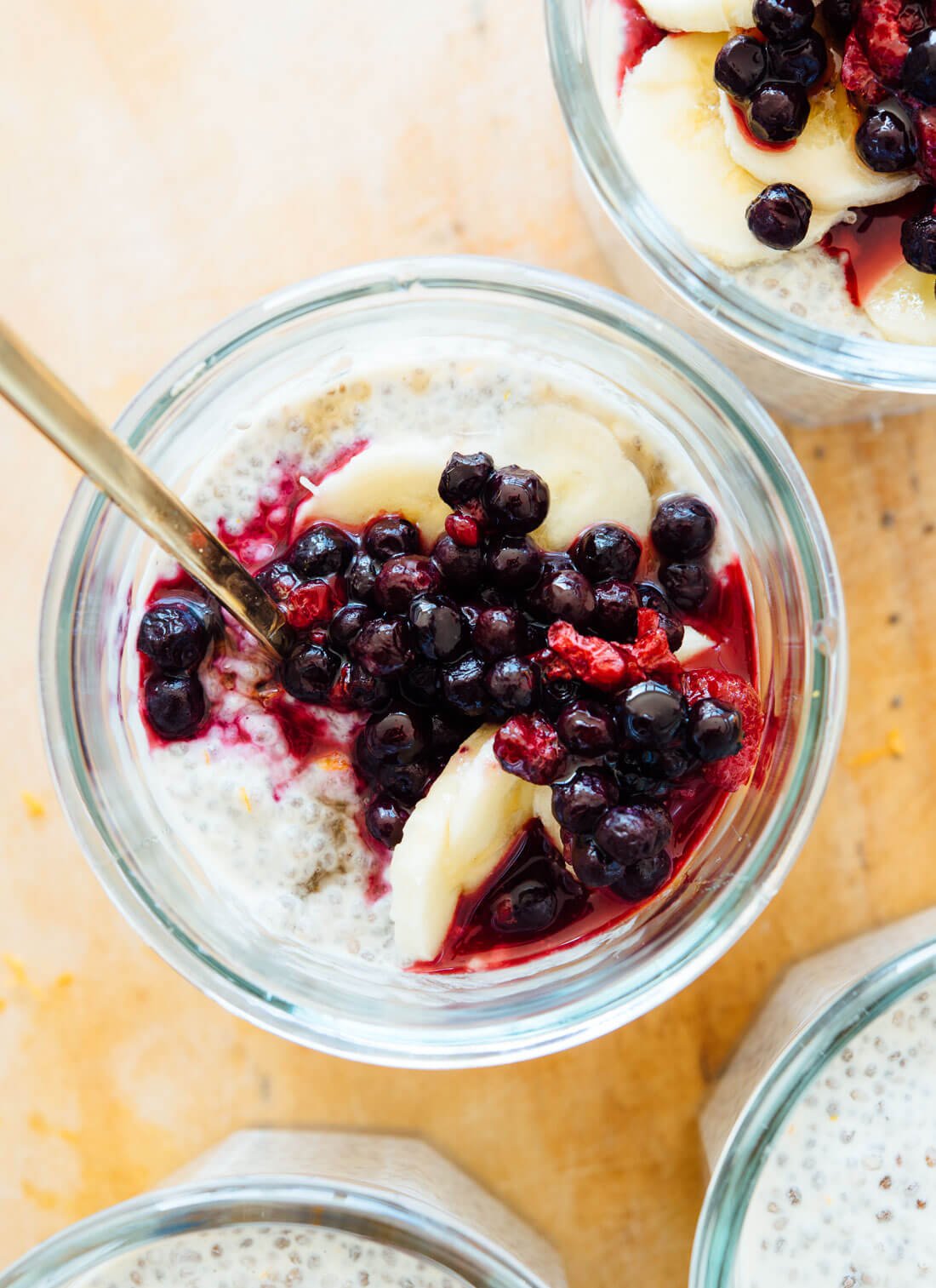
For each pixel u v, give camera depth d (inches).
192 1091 14.6
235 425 13.1
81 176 14.4
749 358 14.0
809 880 14.5
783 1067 13.4
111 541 13.3
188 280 14.4
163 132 14.4
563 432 12.9
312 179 14.4
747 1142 13.5
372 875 12.9
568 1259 14.5
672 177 13.8
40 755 14.6
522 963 13.0
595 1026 12.8
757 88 13.3
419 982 13.0
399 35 14.4
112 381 14.5
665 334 13.0
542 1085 14.5
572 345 13.3
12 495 14.6
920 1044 14.2
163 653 12.7
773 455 13.0
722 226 13.7
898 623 14.5
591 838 12.1
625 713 12.0
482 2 14.4
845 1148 14.2
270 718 12.9
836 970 14.1
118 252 14.5
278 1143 14.4
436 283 13.2
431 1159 14.5
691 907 13.0
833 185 13.6
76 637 13.2
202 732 13.0
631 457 13.0
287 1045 14.6
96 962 14.6
